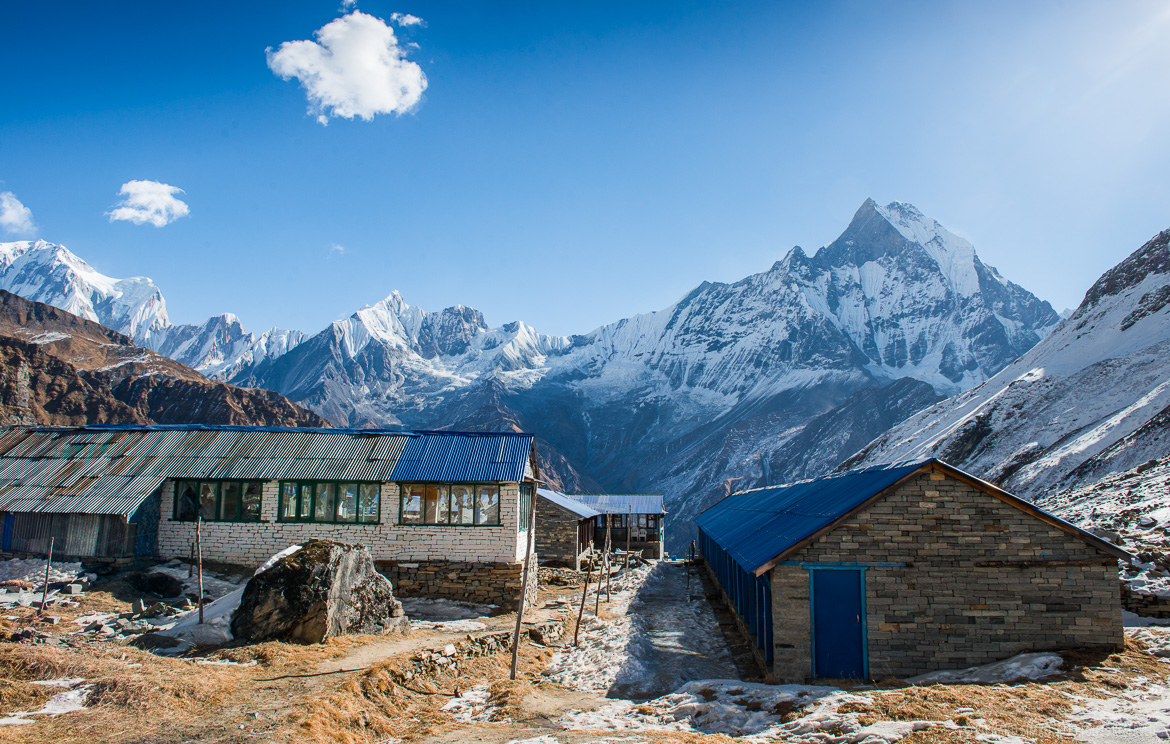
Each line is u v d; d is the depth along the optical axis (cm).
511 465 2831
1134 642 1794
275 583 1972
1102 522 3397
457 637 2136
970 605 1736
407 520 2800
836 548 1772
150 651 1792
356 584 2145
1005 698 1374
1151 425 6731
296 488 2833
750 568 1859
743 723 1420
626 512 6600
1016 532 1756
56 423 12756
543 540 4656
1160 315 11550
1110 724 1219
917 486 1784
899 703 1351
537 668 2058
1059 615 1723
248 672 1631
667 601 3478
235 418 15512
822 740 1223
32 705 1302
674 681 1872
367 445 3000
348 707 1438
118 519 2659
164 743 1195
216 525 2802
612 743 1262
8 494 2806
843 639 1742
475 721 1541
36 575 2512
